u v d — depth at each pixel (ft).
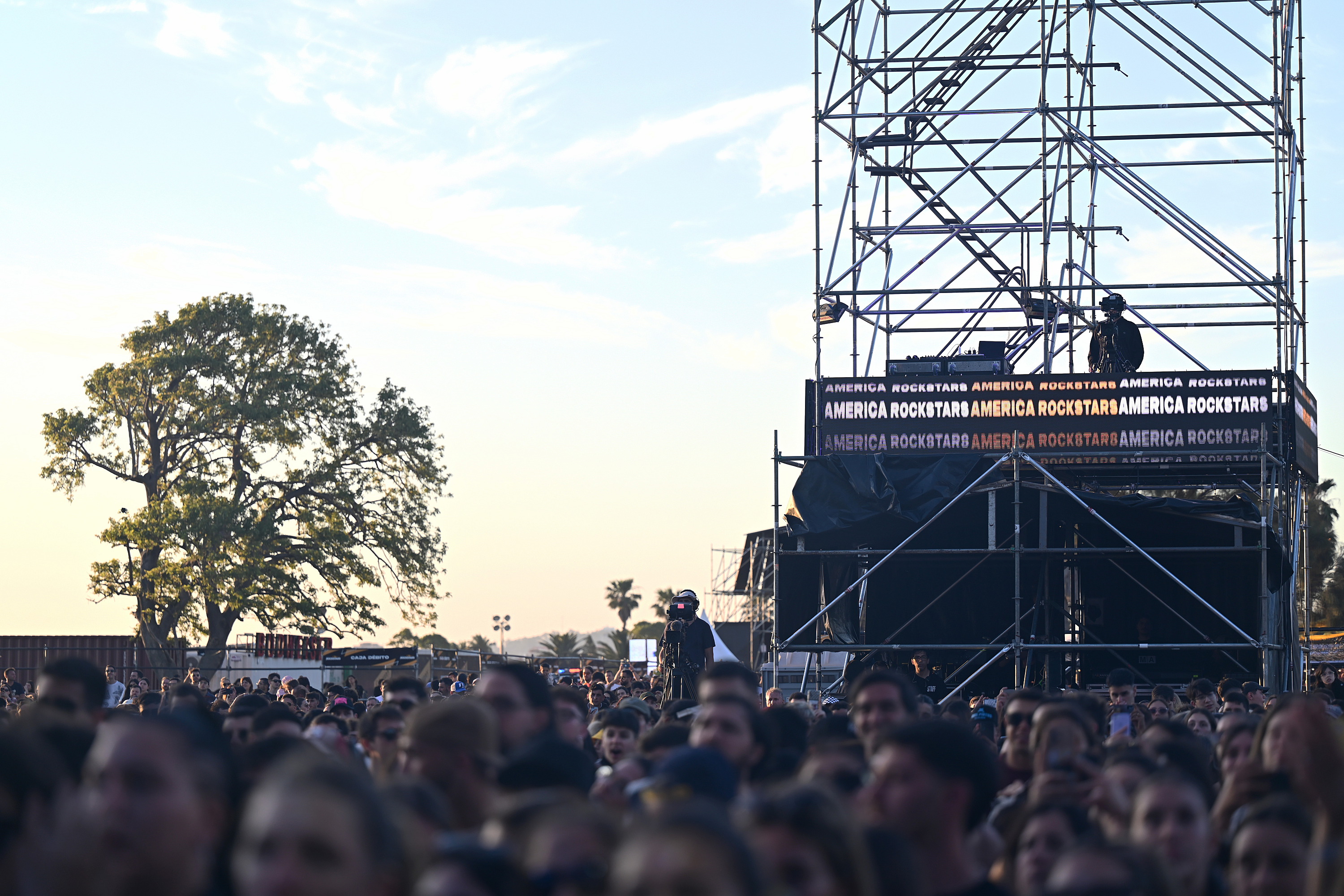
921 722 15.23
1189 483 79.20
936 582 73.87
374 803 10.02
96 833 11.70
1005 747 24.38
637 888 8.37
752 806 11.82
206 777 12.23
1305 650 90.07
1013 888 15.92
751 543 99.50
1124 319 78.28
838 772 18.21
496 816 11.89
